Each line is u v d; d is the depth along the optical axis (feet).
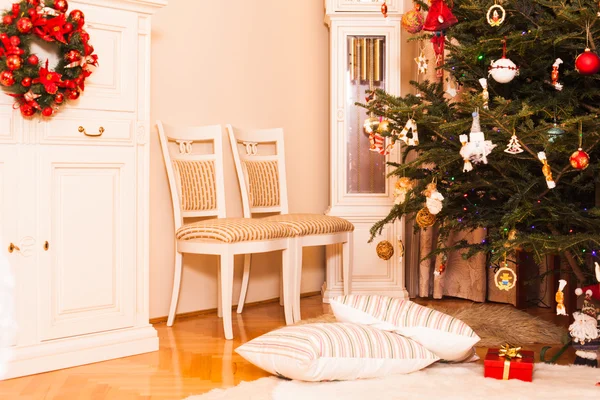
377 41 12.90
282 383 7.47
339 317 8.57
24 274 8.23
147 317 9.37
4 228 8.07
